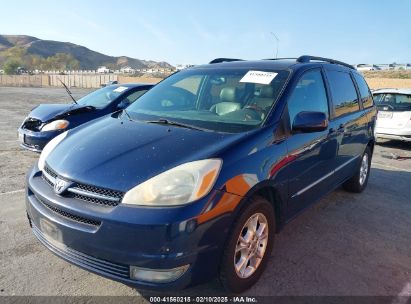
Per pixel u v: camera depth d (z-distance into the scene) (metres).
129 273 2.37
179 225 2.27
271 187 2.97
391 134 9.28
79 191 2.51
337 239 3.91
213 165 2.50
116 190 2.40
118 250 2.34
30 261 3.21
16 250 3.39
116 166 2.56
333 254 3.57
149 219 2.27
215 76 3.86
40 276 3.00
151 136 2.95
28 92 32.88
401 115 9.15
